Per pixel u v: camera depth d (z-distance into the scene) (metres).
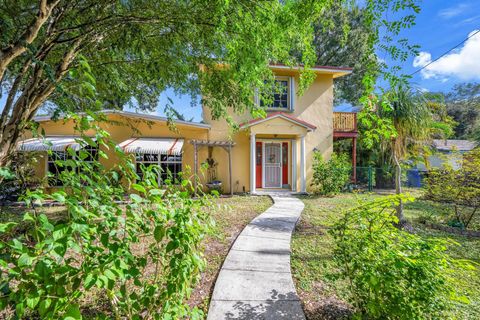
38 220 1.73
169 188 2.63
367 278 2.87
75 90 5.05
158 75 7.44
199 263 2.47
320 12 4.64
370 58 3.66
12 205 9.23
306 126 15.11
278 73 15.87
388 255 2.95
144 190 2.30
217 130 15.62
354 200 13.03
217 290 4.08
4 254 1.69
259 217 9.09
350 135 17.52
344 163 15.57
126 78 7.81
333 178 14.69
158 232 2.22
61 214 8.56
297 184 16.30
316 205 11.69
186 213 2.43
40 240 1.74
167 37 6.52
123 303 2.46
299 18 4.55
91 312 3.29
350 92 28.11
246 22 4.57
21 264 1.53
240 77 5.59
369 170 18.48
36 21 4.05
